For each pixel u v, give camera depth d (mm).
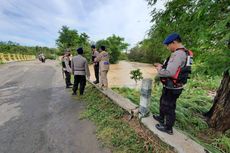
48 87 8055
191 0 3330
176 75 2369
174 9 3697
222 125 3834
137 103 5191
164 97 2760
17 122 4051
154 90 6797
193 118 4461
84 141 3238
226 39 2533
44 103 5535
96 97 5844
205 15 3066
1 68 16125
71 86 8195
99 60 6355
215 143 3416
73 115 4535
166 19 3885
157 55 4598
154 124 3203
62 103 5547
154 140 2916
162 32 4039
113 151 2902
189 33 3518
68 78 7930
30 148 2998
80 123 4043
